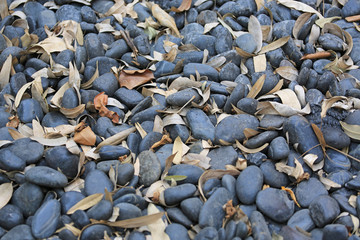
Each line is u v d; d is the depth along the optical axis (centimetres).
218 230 59
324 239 58
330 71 79
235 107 73
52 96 77
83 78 80
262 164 66
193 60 83
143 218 59
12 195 63
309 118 72
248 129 69
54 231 59
